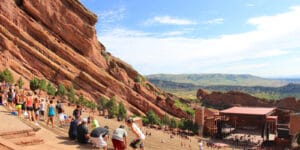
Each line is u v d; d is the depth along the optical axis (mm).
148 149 38469
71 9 111750
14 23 96500
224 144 84125
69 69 101062
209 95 193750
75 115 23328
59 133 21062
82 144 17875
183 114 126875
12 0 97812
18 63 88812
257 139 100438
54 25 107625
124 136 16109
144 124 100312
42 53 97375
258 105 176750
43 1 105750
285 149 84312
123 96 112375
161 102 125875
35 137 17078
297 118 86312
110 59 128625
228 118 115125
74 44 111062
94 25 118000
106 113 91250
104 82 108562
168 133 88438
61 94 81625
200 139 92562
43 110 29000
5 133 15633
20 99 26547
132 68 140000
